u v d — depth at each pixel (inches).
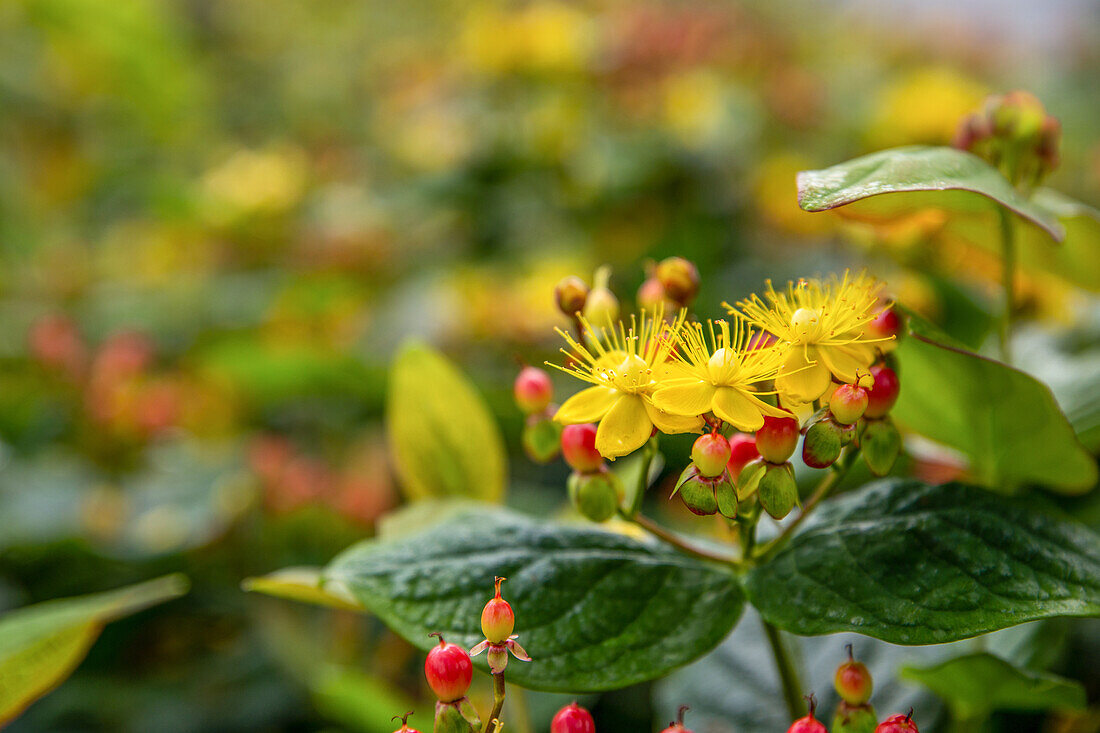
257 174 47.9
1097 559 17.2
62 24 61.2
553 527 18.1
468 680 16.6
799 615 17.2
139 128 68.9
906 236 21.6
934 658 20.1
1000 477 19.1
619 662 17.4
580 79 44.8
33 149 65.9
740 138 44.2
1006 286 19.3
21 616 19.6
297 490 29.9
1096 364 20.7
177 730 25.8
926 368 18.4
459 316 38.0
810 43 62.6
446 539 18.1
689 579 17.7
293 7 92.9
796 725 16.8
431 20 85.7
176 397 35.4
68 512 31.4
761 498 16.9
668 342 17.5
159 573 29.9
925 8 63.7
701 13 50.1
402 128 52.5
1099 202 42.9
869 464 17.3
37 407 37.4
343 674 21.4
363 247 43.8
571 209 44.2
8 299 49.0
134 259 52.8
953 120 36.7
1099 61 74.6
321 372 37.2
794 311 17.6
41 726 25.8
